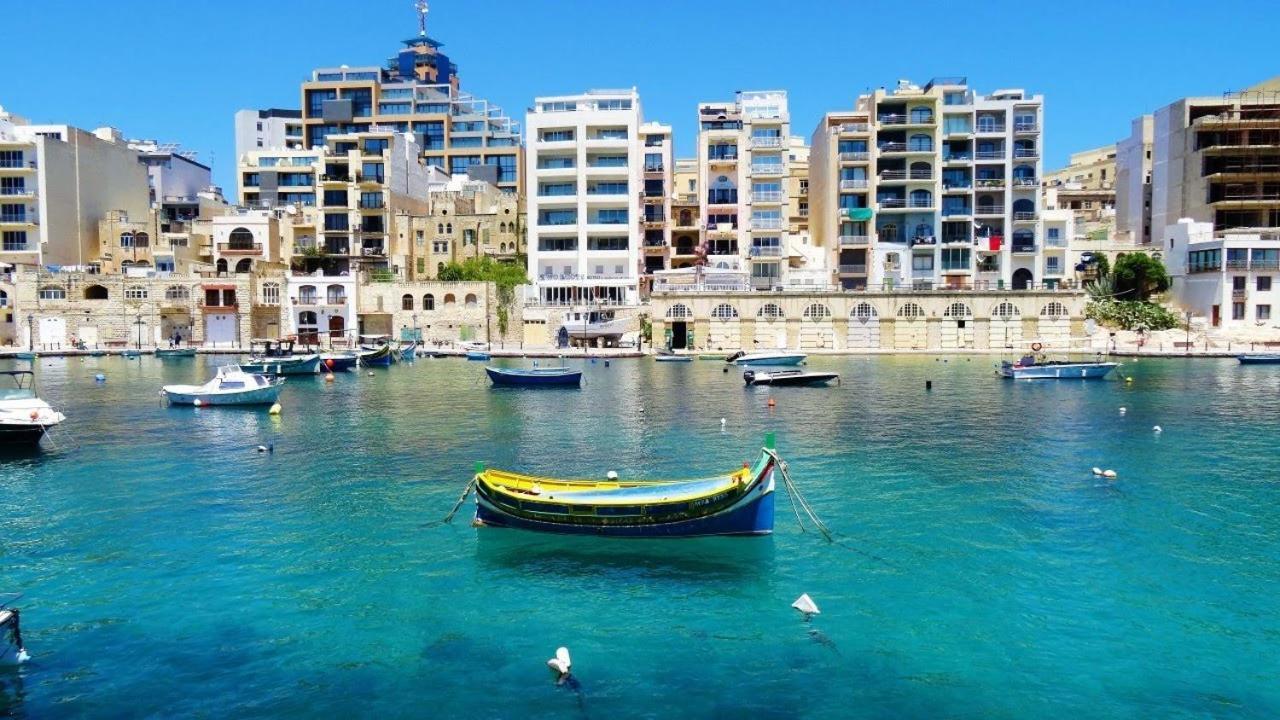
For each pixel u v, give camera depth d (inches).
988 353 4079.7
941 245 4596.5
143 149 6456.7
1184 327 4365.2
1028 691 778.8
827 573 1040.2
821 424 2058.3
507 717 739.4
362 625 911.7
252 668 822.5
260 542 1162.0
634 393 2711.6
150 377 3235.7
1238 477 1485.0
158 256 5009.8
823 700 764.0
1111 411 2237.9
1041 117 4635.8
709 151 4904.0
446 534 1187.9
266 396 2393.0
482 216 5536.4
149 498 1379.2
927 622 909.2
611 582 1018.1
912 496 1366.9
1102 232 5315.0
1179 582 1007.0
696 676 804.6
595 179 4800.7
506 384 2918.3
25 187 4803.2
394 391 2802.7
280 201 6250.0
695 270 4574.3
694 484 1204.5
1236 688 783.1
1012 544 1135.6
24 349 4330.7
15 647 839.1
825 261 4847.4
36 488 1443.2
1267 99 4842.5
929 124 4566.9
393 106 7185.0
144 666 826.2
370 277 4921.3
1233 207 4694.9
